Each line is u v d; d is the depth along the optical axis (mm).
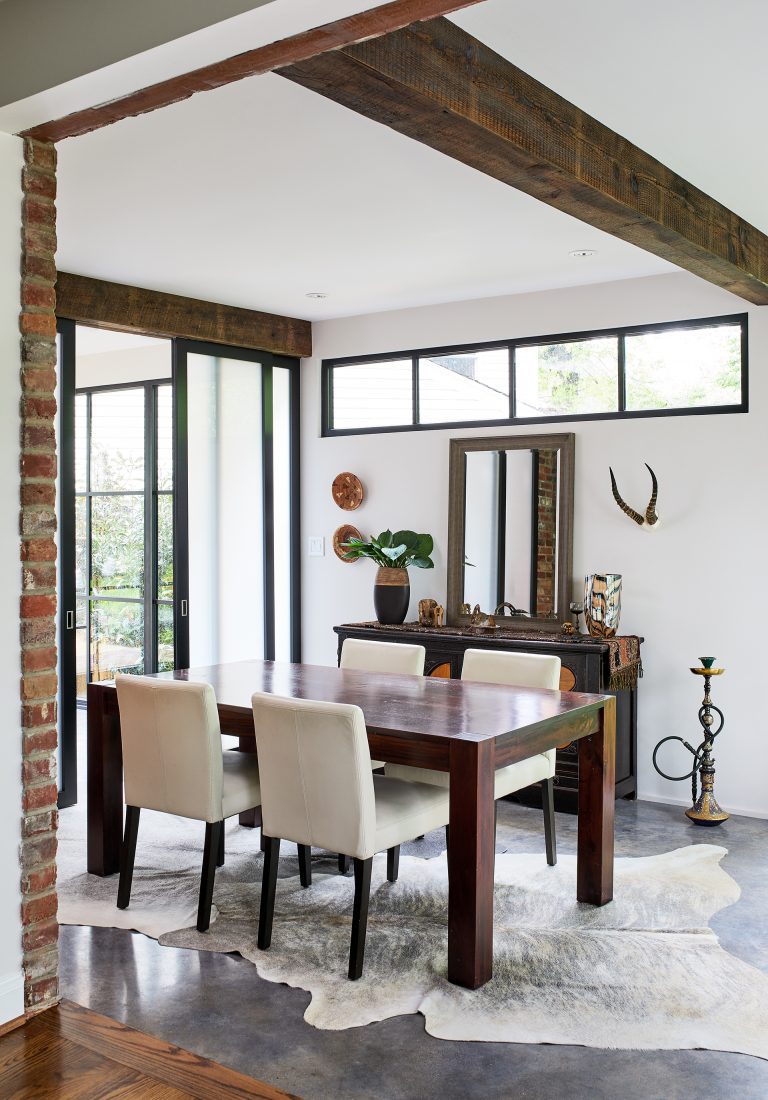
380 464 6094
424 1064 2553
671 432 5066
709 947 3248
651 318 5125
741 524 4887
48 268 2654
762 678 4844
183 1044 2623
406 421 6020
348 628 5648
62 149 3348
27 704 2625
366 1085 2453
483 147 2686
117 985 2959
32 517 2625
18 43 2340
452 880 2977
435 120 2490
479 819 2936
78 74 2215
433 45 2371
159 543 7082
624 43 2588
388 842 3135
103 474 7441
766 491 4812
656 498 5082
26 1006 2695
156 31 2055
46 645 2668
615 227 3473
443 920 3449
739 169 3523
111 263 4848
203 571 5797
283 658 6359
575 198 3146
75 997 2879
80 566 7598
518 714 3365
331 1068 2525
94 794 3910
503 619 5512
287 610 6395
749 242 4184
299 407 6453
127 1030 2664
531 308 5516
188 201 3916
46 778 2680
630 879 3889
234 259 4793
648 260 4824
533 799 4977
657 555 5121
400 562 5715
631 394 5211
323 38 1993
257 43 2027
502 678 4312
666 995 2922
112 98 2330
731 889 3781
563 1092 2432
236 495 5984
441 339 5840
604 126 3109
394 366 6070
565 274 5113
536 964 3115
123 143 3295
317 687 3963
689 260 3914
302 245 4555
